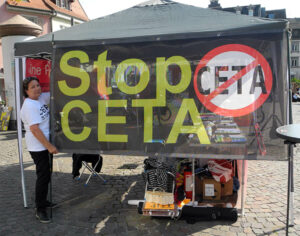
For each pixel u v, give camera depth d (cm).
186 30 305
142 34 314
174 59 307
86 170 532
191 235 298
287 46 280
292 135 230
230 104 296
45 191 336
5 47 974
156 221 330
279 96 284
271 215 336
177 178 360
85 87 331
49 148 318
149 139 317
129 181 470
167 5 393
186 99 306
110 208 369
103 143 330
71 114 336
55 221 335
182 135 308
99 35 332
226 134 297
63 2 2219
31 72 382
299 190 412
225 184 343
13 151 693
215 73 298
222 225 316
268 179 462
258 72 288
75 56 331
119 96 323
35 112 316
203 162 359
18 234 306
